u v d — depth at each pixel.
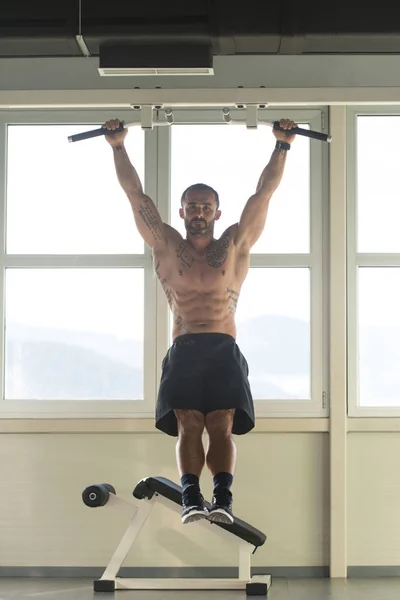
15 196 7.16
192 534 6.81
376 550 6.84
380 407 6.95
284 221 7.09
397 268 7.07
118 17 4.97
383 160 7.12
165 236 5.40
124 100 5.16
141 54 5.02
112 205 7.14
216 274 5.29
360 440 6.91
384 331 7.06
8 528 6.89
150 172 7.09
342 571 6.71
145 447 6.90
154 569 6.81
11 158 7.18
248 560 6.26
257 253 7.06
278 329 7.05
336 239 6.96
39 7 5.00
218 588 6.28
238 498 6.85
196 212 5.33
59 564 6.86
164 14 4.95
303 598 6.02
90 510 6.88
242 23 4.95
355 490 6.88
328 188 7.04
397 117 7.14
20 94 5.16
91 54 5.19
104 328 7.09
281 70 7.05
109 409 6.96
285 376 7.02
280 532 6.83
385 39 5.01
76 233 7.13
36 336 7.11
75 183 7.17
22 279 7.13
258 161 7.14
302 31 4.98
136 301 7.09
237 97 5.13
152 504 6.39
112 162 7.17
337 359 6.89
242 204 7.12
